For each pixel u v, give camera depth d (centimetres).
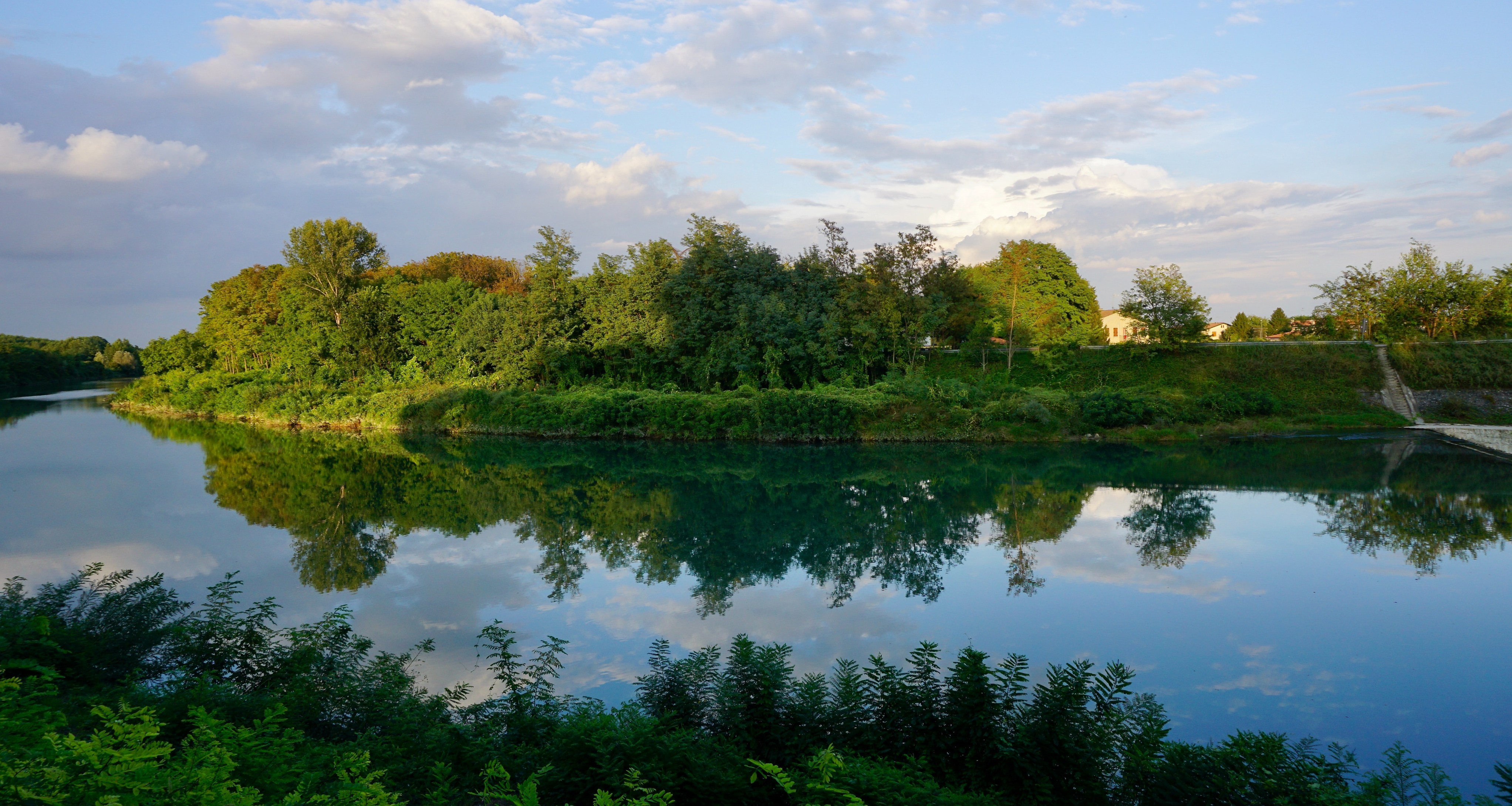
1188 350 5247
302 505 2905
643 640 1434
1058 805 739
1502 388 4606
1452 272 5059
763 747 827
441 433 5281
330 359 6731
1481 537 2164
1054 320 6881
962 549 2152
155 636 1081
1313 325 6234
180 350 8519
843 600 1681
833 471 3588
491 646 1043
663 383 5503
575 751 722
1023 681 869
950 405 4506
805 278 5594
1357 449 3778
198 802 446
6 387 11981
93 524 2528
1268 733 778
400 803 627
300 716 855
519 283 8206
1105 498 2836
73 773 448
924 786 684
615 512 2773
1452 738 1052
